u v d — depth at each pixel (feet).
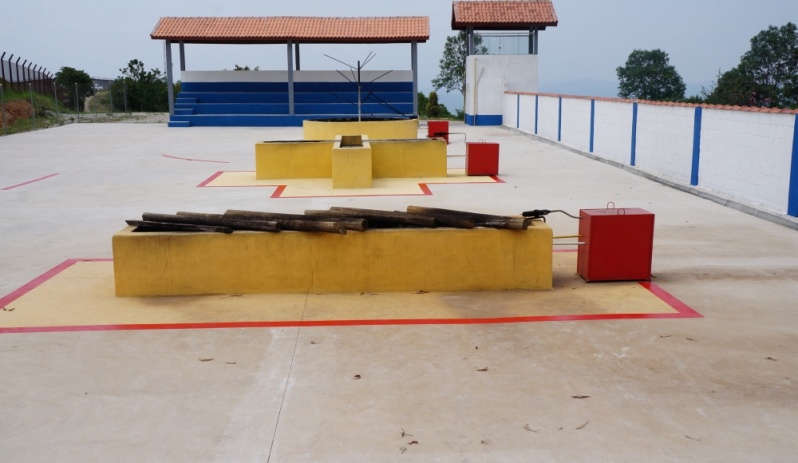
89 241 33.22
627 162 60.44
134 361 18.54
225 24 123.95
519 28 122.31
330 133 72.69
